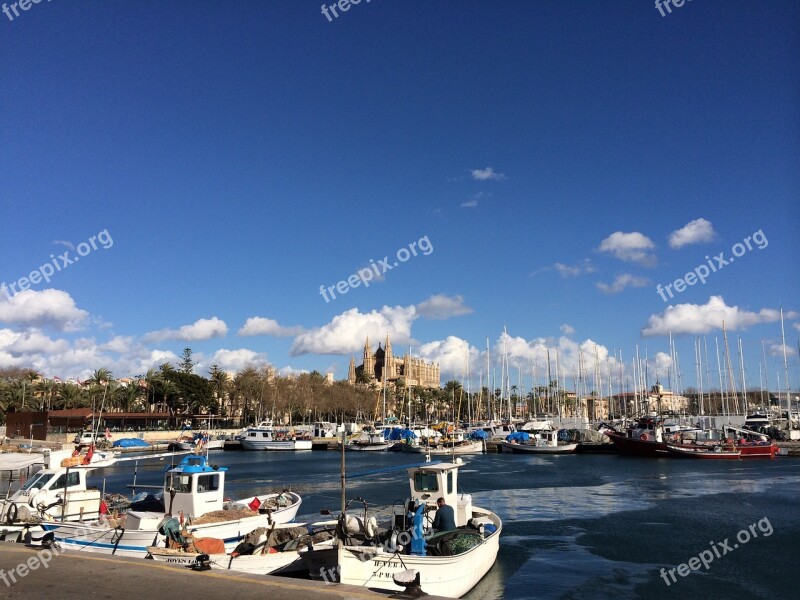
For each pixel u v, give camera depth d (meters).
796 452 77.75
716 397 128.38
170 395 131.12
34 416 87.81
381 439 102.75
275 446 104.44
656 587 23.69
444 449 90.12
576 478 58.94
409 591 11.19
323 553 18.20
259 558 19.20
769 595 22.77
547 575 25.05
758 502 43.16
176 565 14.05
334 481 59.09
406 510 21.36
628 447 82.56
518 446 91.00
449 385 199.38
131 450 93.56
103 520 23.70
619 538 32.03
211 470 24.06
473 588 21.70
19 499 24.31
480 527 23.66
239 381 139.50
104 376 130.25
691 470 64.62
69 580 12.60
